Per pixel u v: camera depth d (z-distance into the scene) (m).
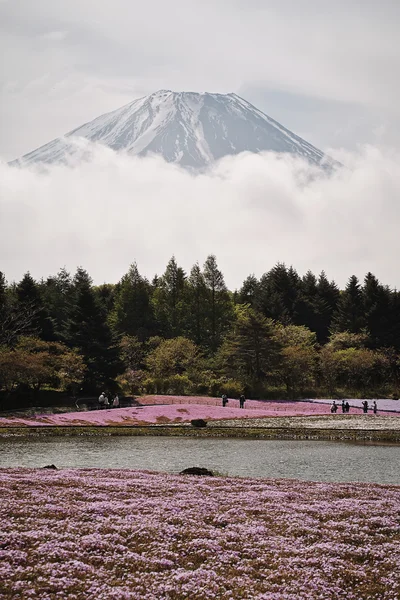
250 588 12.41
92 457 40.47
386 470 35.59
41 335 95.62
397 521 18.34
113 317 135.25
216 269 138.38
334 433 54.81
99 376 86.62
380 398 91.56
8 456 40.38
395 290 137.88
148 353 112.69
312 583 12.82
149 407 68.50
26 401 74.06
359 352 105.06
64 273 155.88
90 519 16.64
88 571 12.65
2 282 108.50
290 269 165.88
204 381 94.62
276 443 49.66
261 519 17.88
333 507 19.84
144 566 13.27
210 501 19.92
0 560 12.84
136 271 141.12
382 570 14.01
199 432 55.44
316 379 102.94
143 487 21.94
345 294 142.62
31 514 16.58
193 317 133.50
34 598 11.02
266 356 96.69
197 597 11.77
